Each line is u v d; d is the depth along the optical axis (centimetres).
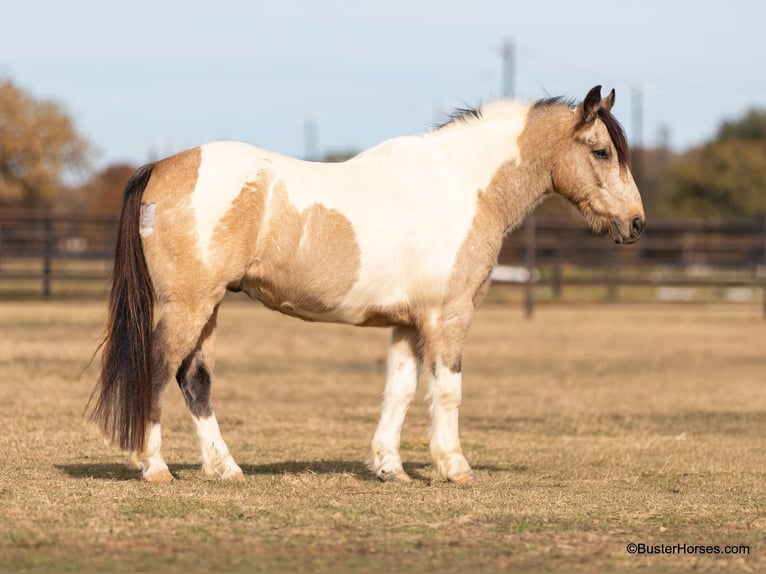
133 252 1062
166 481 1077
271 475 1168
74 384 1942
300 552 830
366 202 1109
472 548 857
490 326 3553
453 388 1140
